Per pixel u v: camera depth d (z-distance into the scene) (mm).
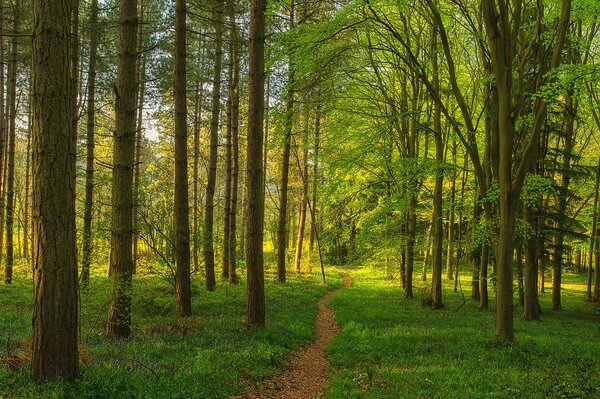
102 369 6406
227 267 23000
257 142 11383
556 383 6605
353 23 11250
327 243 22094
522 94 10922
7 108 24094
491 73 14805
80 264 9914
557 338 11805
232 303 15852
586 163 25016
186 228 12992
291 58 11758
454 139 20000
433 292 19000
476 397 6453
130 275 9945
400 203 16328
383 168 18188
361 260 23500
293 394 7340
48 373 5648
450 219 29281
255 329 10977
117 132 9938
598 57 19203
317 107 18094
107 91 25516
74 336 5883
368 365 9086
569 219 17531
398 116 15859
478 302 21875
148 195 12625
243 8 18500
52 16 5609
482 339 10594
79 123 26641
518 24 12836
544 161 17359
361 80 18062
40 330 5680
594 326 15211
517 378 7461
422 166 14016
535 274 17031
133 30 10047
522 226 15445
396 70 19484
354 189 19625
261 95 11422
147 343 8859
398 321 14492
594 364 8336
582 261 44969
